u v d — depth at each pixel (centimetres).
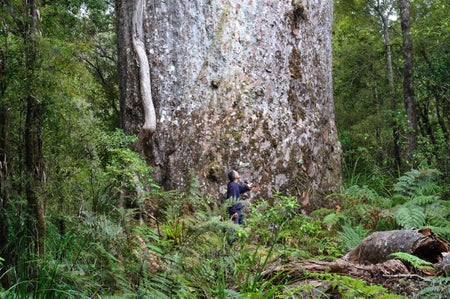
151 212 796
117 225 567
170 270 503
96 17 1719
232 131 1054
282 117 1099
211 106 1062
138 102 1084
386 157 1853
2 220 534
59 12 1325
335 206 1125
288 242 776
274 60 1104
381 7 2094
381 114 1958
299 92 1134
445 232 831
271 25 1105
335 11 2106
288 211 784
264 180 1059
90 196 643
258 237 820
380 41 2153
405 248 585
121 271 506
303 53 1145
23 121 551
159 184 1047
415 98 1612
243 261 619
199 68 1075
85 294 507
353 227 956
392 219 962
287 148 1094
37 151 548
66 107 573
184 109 1066
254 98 1076
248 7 1091
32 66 542
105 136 772
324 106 1191
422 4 1870
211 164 1037
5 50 545
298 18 1140
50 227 601
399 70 2138
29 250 536
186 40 1081
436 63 1655
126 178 744
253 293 491
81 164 613
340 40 2245
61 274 513
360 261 621
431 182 1122
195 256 560
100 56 1825
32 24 554
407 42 1526
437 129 1961
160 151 1058
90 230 554
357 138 1966
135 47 1088
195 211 828
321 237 882
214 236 631
